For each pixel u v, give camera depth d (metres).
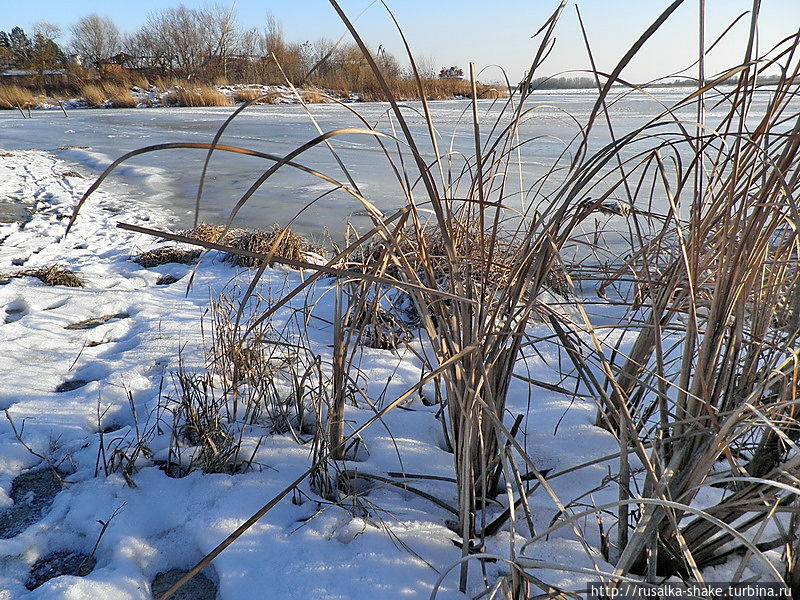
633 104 23.38
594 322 3.40
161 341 3.37
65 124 20.23
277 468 2.19
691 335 1.51
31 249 5.71
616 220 5.68
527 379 1.94
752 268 1.46
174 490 2.08
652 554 1.45
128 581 1.70
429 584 1.64
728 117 1.48
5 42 57.59
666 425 1.54
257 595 1.64
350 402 2.62
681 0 1.08
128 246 5.80
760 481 1.15
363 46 1.24
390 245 1.61
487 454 1.83
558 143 11.83
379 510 1.93
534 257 1.59
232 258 4.95
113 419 2.62
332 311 3.74
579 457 2.22
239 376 2.63
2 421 2.54
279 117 22.03
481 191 1.57
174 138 15.32
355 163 10.76
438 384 2.22
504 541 1.79
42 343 3.45
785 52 1.34
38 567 1.83
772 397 1.72
